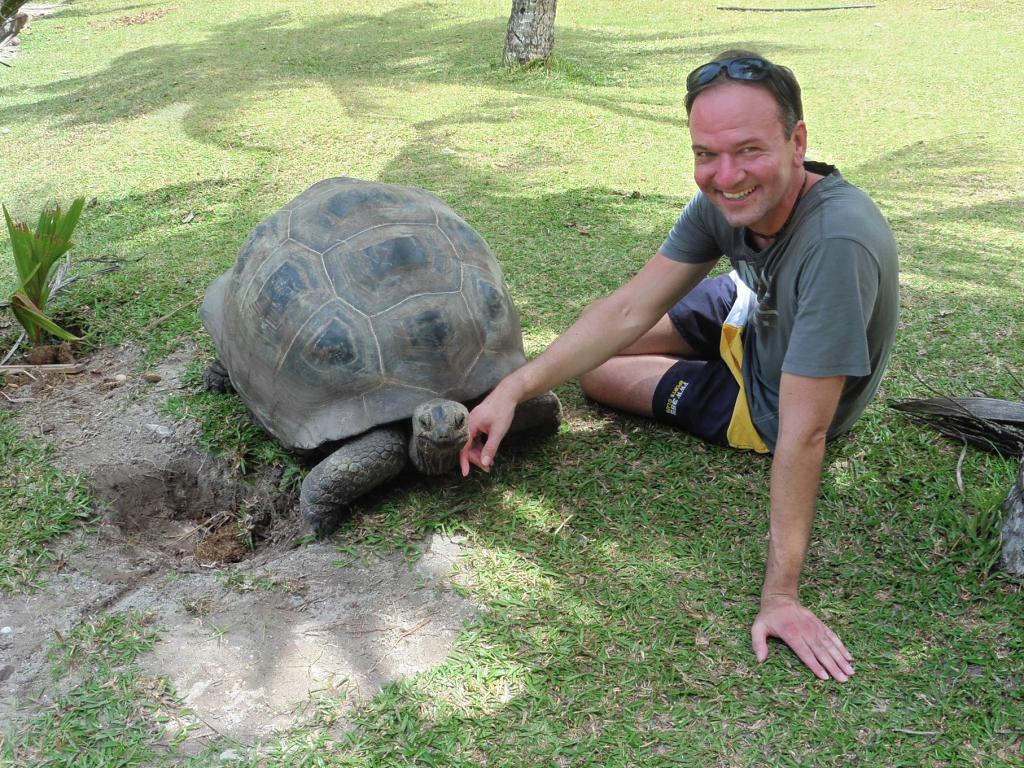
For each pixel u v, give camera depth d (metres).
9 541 2.50
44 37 10.52
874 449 2.77
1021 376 3.10
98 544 2.57
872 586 2.26
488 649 2.10
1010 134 5.87
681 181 5.20
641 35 9.52
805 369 1.99
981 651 2.05
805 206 2.05
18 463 2.84
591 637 2.13
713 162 1.92
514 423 2.71
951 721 1.89
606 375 2.94
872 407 2.98
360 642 2.14
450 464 2.50
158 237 4.62
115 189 5.35
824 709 1.93
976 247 4.20
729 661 2.06
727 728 1.89
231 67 8.21
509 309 2.72
